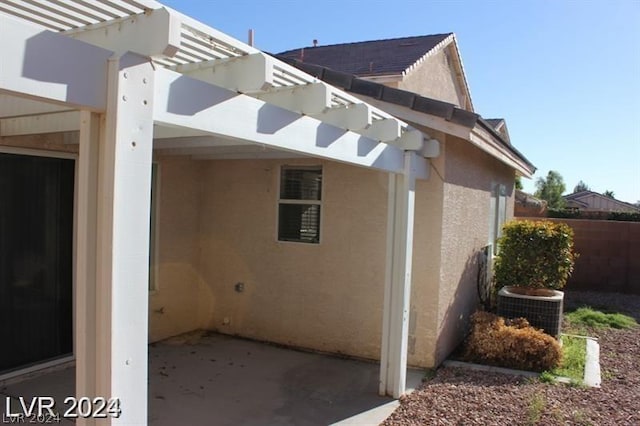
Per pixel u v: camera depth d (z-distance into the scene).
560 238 8.05
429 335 6.34
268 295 7.36
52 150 5.60
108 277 2.09
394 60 12.44
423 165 6.02
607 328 9.16
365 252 6.68
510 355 6.50
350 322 6.78
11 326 5.36
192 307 7.79
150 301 7.02
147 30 2.19
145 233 2.22
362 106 4.11
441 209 6.30
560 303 7.50
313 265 7.03
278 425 4.55
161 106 2.36
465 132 5.65
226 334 7.67
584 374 6.23
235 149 5.99
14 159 5.33
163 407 4.89
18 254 5.40
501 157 8.00
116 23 2.32
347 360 6.62
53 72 1.89
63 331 5.89
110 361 2.09
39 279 5.62
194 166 7.69
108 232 2.09
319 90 3.54
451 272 6.88
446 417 4.77
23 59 1.79
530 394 5.43
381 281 6.59
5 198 5.26
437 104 5.53
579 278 13.81
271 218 7.33
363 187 6.69
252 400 5.14
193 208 7.73
